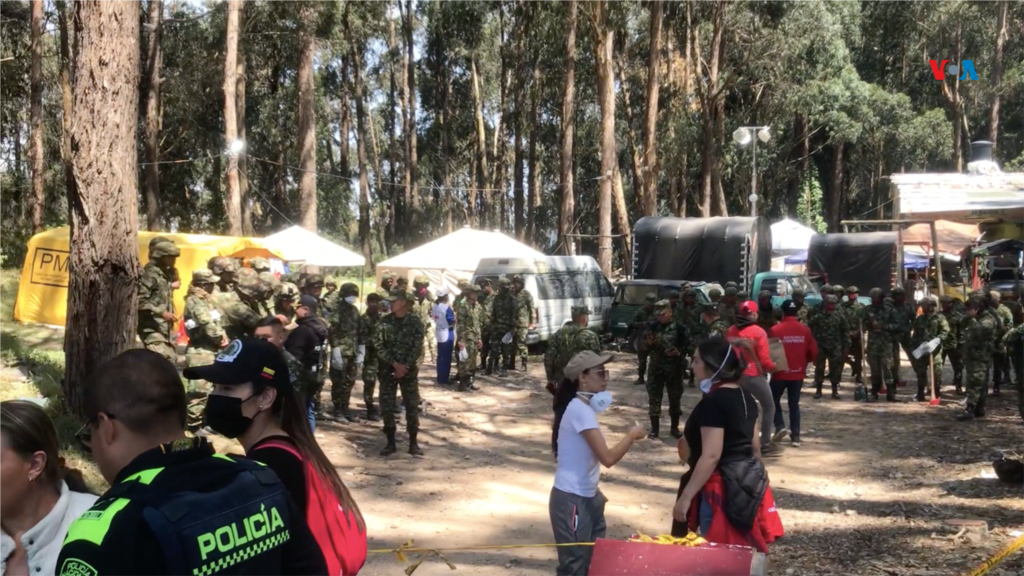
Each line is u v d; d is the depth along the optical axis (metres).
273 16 35.19
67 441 8.21
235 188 27.47
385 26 53.50
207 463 1.97
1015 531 7.41
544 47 41.19
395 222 59.84
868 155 55.25
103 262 9.17
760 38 38.72
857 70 51.72
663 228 24.11
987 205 16.09
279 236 25.86
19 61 32.25
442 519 8.22
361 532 2.78
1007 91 45.50
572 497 5.34
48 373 12.27
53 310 20.11
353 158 68.75
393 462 10.36
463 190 60.47
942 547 7.08
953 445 11.31
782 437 11.36
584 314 10.12
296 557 2.04
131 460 2.13
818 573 6.58
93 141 9.12
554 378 10.05
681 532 4.97
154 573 1.76
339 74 57.47
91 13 9.04
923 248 32.78
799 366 11.39
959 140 46.50
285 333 8.15
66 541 1.82
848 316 16.44
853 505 8.67
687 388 16.67
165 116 40.47
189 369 2.72
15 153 37.62
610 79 30.56
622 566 3.78
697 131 39.00
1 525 2.54
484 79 61.94
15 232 30.09
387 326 10.55
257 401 2.72
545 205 64.25
